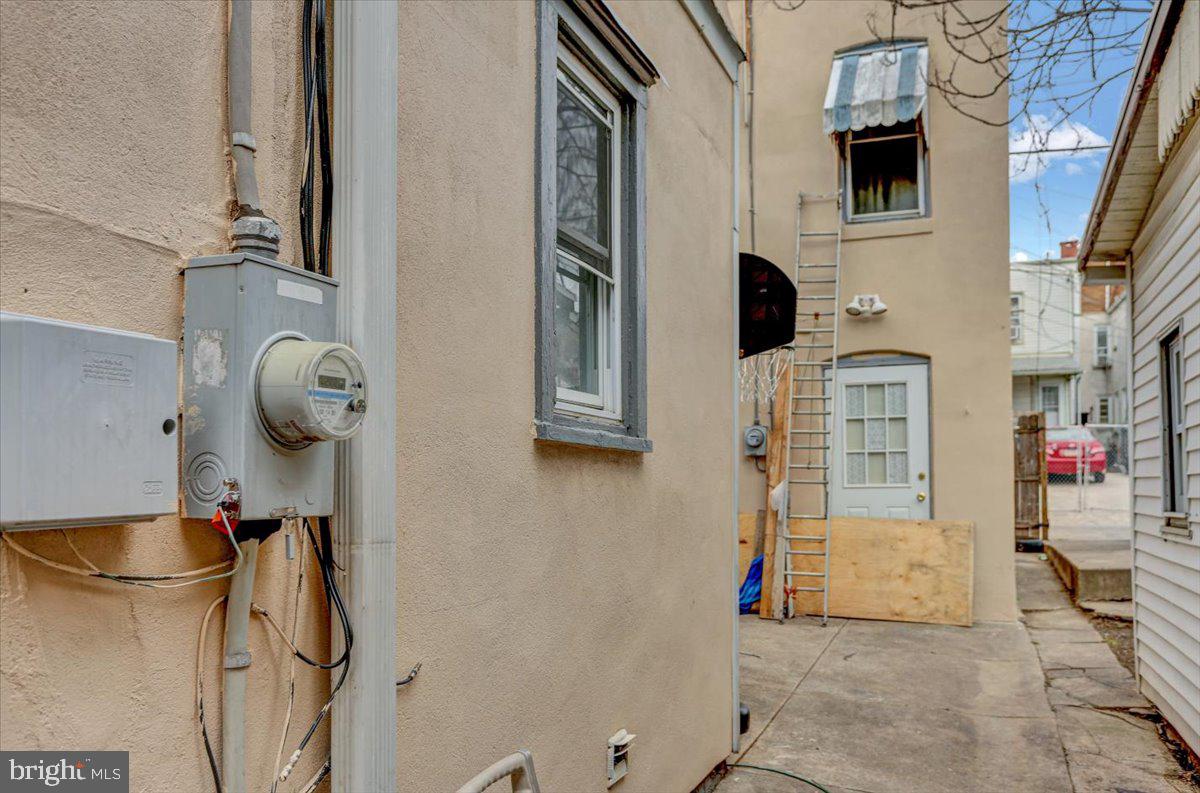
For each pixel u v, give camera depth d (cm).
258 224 151
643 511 348
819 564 830
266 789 158
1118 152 489
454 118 226
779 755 462
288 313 151
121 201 133
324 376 144
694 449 411
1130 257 629
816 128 889
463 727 222
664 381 375
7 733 114
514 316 254
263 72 163
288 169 169
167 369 131
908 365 854
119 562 130
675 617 381
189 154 146
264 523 147
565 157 316
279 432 145
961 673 618
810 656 667
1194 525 446
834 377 847
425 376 211
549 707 268
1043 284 2692
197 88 149
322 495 160
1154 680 536
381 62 185
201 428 140
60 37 125
